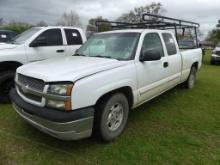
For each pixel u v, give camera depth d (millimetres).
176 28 6121
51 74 2986
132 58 3832
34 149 3297
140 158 3102
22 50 5621
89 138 3600
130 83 3650
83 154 3191
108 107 3314
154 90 4438
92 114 3012
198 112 4863
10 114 4621
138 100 3988
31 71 3234
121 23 5949
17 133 3771
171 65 4965
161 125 4172
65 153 3213
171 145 3441
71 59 3896
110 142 3516
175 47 5367
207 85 7535
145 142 3521
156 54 3887
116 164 2969
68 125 2807
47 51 6164
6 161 2984
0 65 5293
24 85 3244
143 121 4344
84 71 3051
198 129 4008
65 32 6770
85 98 2939
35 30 6281
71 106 2832
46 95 2896
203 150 3314
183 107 5172
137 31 4336
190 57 6152
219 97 6016
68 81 2834
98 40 4578
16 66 5520
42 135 3711
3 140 3520
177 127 4086
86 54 4410
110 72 3307
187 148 3363
